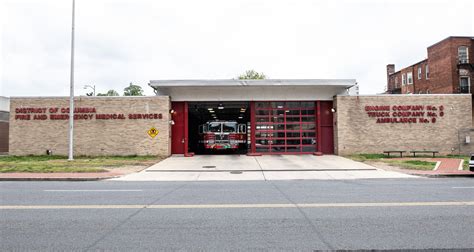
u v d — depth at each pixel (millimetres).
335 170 18297
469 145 26391
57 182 14445
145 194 10789
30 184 13664
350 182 14031
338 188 12062
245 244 5695
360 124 26484
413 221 7090
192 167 19703
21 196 10406
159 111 26156
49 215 7781
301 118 27812
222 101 27688
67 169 17547
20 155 26141
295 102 27891
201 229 6602
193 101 27625
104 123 26188
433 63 42688
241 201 9453
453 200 9406
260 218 7434
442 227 6637
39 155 26031
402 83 51406
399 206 8602
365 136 26453
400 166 19188
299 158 24531
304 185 13031
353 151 26359
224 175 16750
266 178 15641
